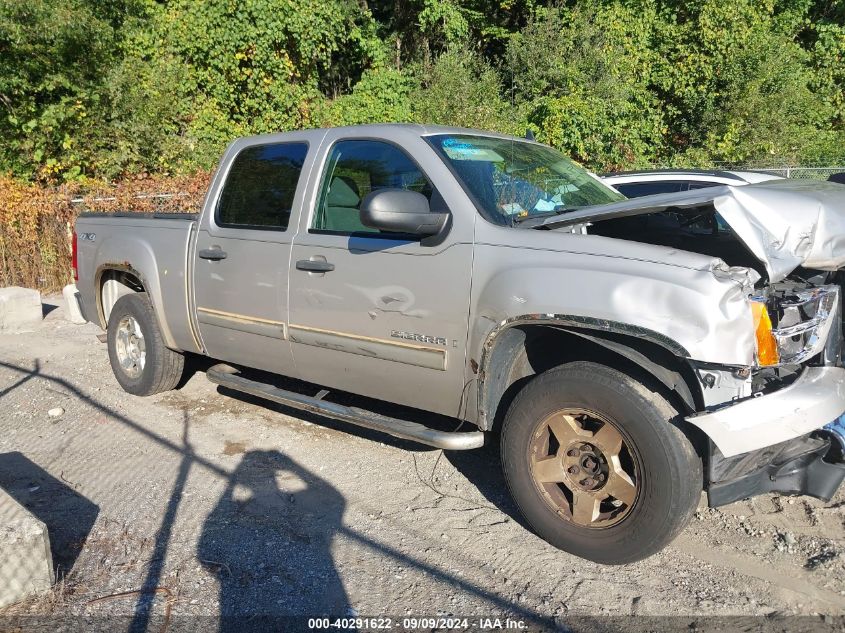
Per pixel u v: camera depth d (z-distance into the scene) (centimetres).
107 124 1348
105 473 421
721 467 288
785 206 298
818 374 302
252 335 443
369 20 1830
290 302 412
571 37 1652
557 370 317
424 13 1805
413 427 365
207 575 316
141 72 1431
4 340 743
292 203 420
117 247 539
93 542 344
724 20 1664
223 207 467
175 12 1548
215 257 455
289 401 425
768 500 374
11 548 293
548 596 298
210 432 484
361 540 345
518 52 1695
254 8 1493
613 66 1614
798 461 317
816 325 300
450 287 341
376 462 434
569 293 300
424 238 352
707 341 270
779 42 1708
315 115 1608
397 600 298
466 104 1602
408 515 369
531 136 478
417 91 1723
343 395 529
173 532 353
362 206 330
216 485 405
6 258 998
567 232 337
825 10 2058
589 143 1493
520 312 312
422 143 372
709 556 326
